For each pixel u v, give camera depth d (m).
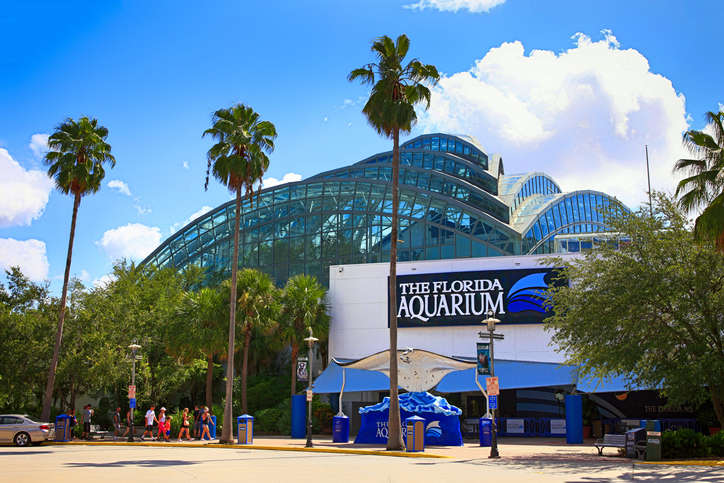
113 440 35.88
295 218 58.25
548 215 59.41
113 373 38.56
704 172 23.44
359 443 32.25
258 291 43.19
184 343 41.56
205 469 18.97
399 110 27.61
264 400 45.59
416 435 26.11
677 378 22.25
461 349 42.69
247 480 15.81
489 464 21.30
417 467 20.09
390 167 64.19
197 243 63.53
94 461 21.55
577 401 33.19
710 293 23.39
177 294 49.66
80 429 38.78
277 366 50.69
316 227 56.91
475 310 42.72
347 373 39.72
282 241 57.97
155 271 55.28
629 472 18.33
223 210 62.97
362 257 54.00
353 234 55.03
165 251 65.88
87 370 38.47
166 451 27.77
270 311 43.03
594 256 26.72
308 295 44.75
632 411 42.00
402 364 33.44
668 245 24.33
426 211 53.16
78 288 42.31
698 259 23.73
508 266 42.78
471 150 71.94
